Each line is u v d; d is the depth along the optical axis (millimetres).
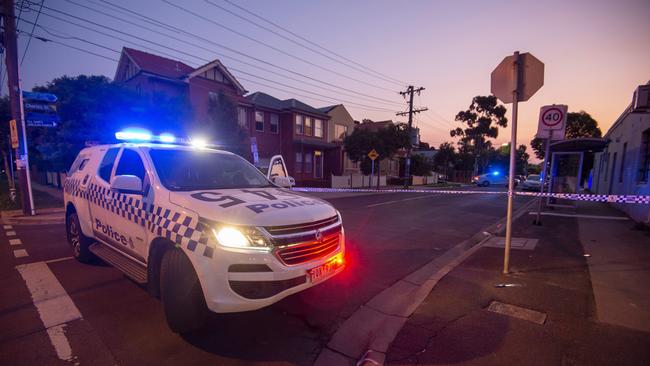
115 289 4082
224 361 2650
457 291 3965
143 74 18188
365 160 25906
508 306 3539
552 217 10000
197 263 2652
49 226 8430
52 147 12086
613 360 2549
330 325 3275
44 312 3449
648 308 3428
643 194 8148
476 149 51188
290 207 3104
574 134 37594
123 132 4254
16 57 9266
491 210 12562
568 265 4910
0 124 20281
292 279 2840
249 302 2631
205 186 3658
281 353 2787
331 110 31281
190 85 19984
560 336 2916
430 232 8047
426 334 3012
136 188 3283
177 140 4867
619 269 4680
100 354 2711
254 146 13008
